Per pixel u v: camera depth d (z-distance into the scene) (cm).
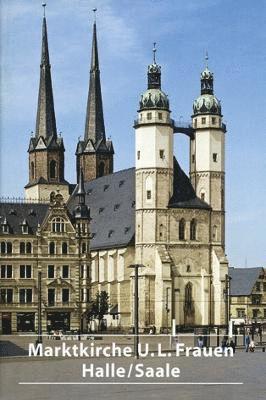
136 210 19200
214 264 19325
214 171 19675
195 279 19138
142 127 19150
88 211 18138
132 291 19100
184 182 19700
